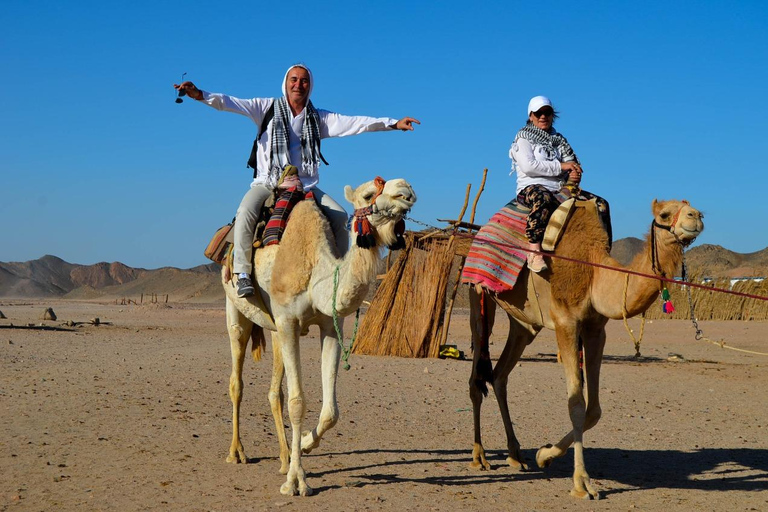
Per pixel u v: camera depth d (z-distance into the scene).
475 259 7.80
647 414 11.33
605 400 12.55
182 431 9.27
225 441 8.81
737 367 17.48
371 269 6.34
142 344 21.61
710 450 8.91
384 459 8.12
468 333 27.03
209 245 8.09
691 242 6.68
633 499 6.80
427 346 18.70
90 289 127.38
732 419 11.00
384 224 6.25
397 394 12.73
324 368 6.96
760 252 99.50
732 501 6.77
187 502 6.40
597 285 7.10
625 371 16.48
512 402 12.20
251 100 7.88
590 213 7.41
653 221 6.82
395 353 18.84
